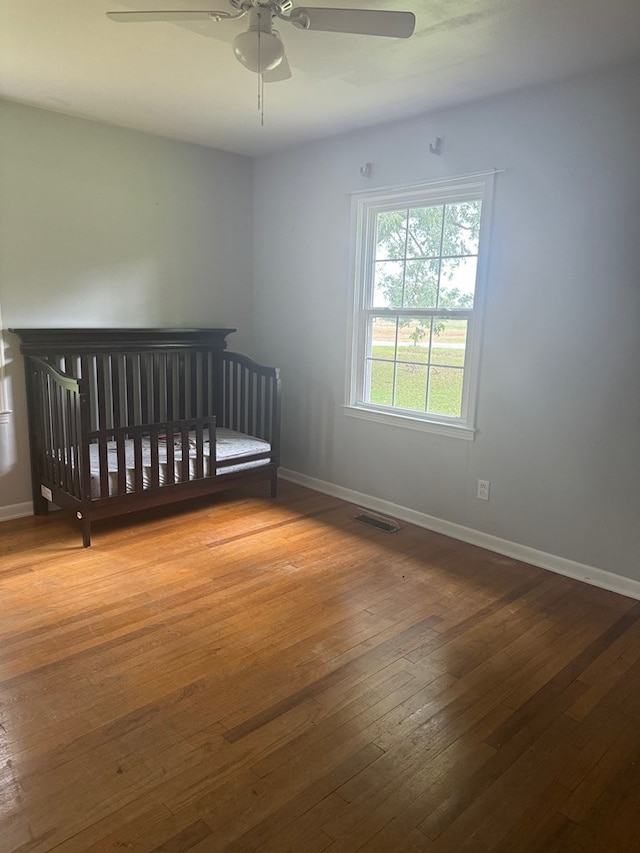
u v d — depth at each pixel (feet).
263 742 6.13
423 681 7.19
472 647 7.94
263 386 14.85
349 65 8.96
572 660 7.70
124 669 7.29
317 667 7.41
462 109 10.75
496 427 10.95
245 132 12.78
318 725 6.40
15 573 9.74
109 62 9.04
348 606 8.93
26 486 12.32
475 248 11.09
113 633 8.05
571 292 9.70
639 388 9.16
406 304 12.41
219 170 14.43
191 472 12.38
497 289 10.61
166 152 13.42
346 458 13.91
